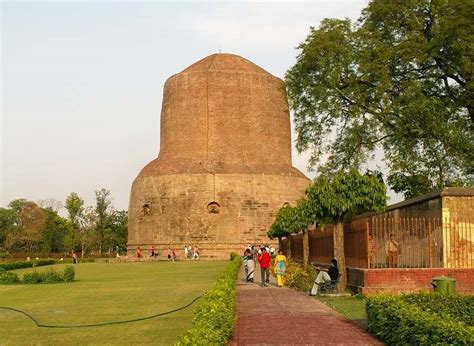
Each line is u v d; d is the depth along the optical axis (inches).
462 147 1360.7
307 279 1089.4
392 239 956.0
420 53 1333.7
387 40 1445.6
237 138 2965.1
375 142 1470.2
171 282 1330.0
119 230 4197.8
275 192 2856.8
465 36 1273.4
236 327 623.5
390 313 524.7
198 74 3004.4
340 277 964.6
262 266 1173.7
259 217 2800.2
